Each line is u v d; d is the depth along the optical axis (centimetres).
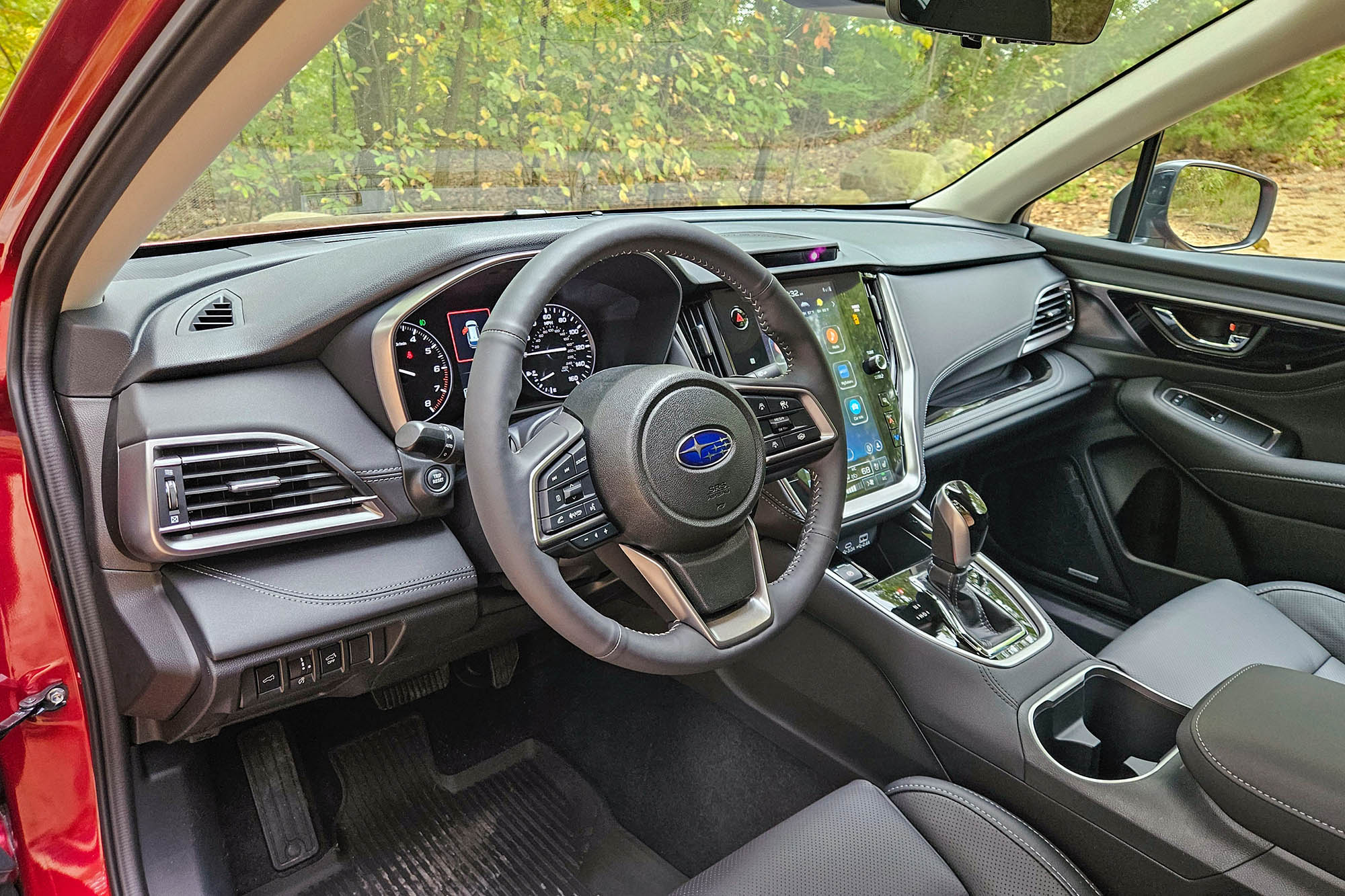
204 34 57
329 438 122
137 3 58
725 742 184
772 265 169
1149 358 220
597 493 104
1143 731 143
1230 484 204
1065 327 231
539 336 140
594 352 148
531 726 194
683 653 106
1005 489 243
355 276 125
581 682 205
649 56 241
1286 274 198
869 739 157
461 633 142
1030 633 149
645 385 103
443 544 134
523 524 98
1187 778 118
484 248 129
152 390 113
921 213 252
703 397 105
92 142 74
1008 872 111
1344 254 204
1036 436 230
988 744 136
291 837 164
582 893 157
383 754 184
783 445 120
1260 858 105
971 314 206
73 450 113
